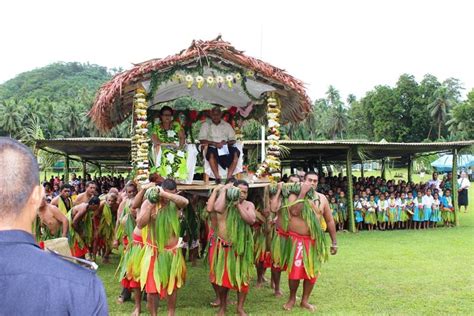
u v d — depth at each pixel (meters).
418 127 69.69
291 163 21.70
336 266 8.46
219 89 7.55
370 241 11.46
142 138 6.23
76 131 61.94
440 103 64.38
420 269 8.17
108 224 8.53
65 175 15.78
